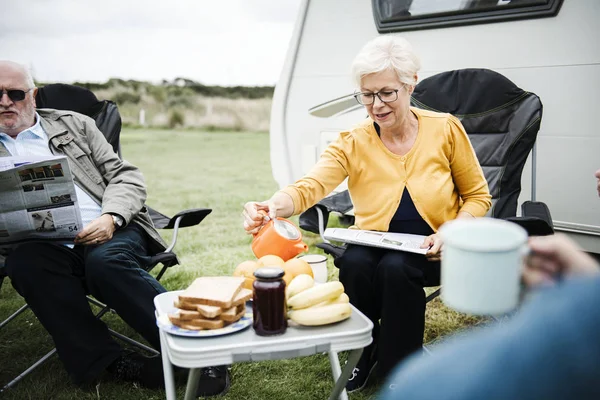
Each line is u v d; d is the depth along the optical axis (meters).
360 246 2.11
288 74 3.77
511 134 2.55
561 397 0.45
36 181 2.05
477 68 2.73
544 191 2.84
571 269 0.66
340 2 3.46
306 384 2.17
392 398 0.51
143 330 2.10
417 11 3.12
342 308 1.46
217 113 13.75
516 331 0.48
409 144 2.13
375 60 1.98
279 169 3.90
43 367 2.34
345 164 2.19
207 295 1.45
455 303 0.72
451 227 0.75
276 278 1.39
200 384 2.08
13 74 2.32
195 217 2.43
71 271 2.16
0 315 2.91
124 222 2.29
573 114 2.69
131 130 13.33
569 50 2.66
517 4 2.78
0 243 2.15
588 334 0.46
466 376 0.47
